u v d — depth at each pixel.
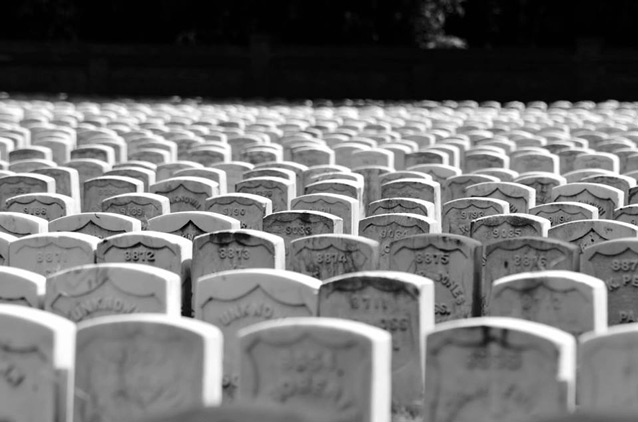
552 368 7.06
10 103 34.03
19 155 19.45
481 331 7.24
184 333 7.28
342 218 13.48
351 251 10.49
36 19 47.59
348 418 7.10
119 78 44.09
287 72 43.97
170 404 7.32
